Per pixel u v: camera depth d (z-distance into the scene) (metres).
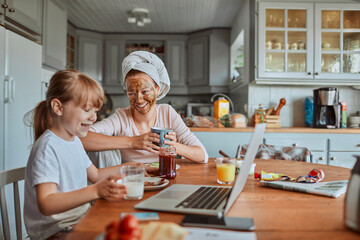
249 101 3.56
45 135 1.00
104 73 5.15
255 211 0.74
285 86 3.55
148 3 3.92
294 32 3.28
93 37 5.07
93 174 1.17
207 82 4.94
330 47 3.30
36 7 2.91
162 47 5.27
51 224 0.97
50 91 1.00
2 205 0.96
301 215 0.71
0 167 2.11
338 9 3.26
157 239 0.49
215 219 0.65
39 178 0.88
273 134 3.02
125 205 0.78
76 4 3.98
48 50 3.17
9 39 2.21
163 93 1.62
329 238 0.57
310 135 3.02
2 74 2.13
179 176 1.19
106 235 0.49
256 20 3.26
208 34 4.93
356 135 3.03
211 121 3.16
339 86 3.56
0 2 2.32
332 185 0.98
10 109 2.22
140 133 1.59
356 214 0.60
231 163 1.09
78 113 0.99
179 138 1.62
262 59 3.23
